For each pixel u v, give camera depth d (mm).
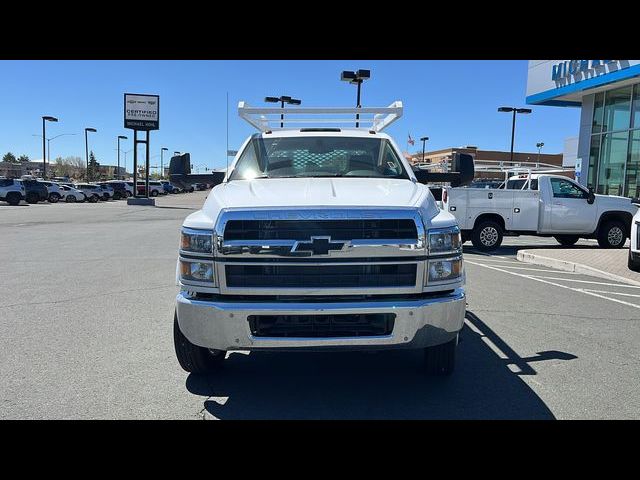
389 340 3549
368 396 4137
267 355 5137
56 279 8914
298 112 5969
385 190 4062
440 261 3648
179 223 22484
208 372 4512
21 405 3900
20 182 40625
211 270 3588
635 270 9711
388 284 3566
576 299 7617
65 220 23859
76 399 4012
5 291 7895
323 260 3508
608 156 20688
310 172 5055
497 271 10250
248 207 3584
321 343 3523
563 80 21297
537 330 5941
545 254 11742
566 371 4656
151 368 4684
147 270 9914
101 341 5430
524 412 3844
